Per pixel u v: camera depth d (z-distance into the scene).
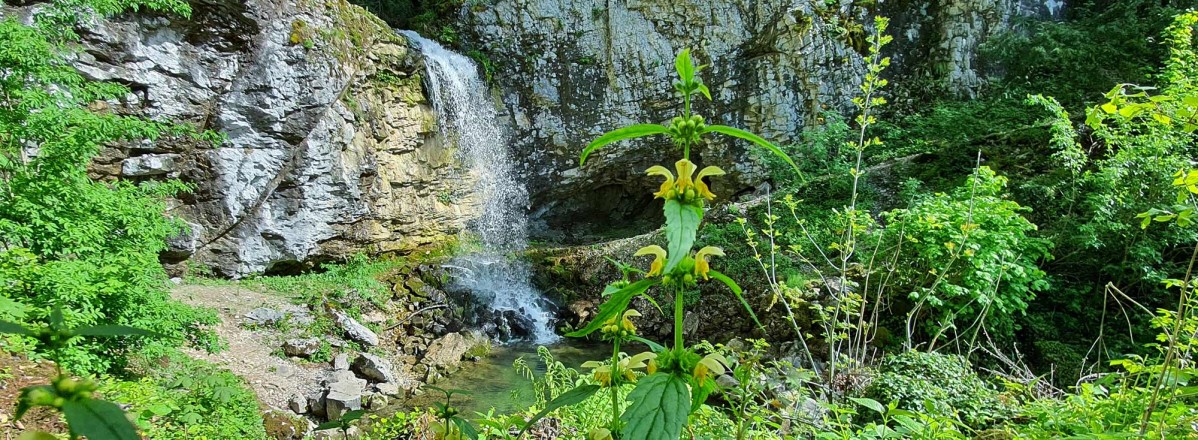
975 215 5.39
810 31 11.86
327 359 6.98
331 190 9.36
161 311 4.82
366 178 9.88
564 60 12.30
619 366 1.33
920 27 12.72
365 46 9.66
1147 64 10.20
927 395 3.16
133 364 4.83
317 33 8.86
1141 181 5.79
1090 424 2.04
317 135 9.02
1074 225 6.27
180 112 7.81
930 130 11.25
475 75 12.01
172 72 7.67
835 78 12.11
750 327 7.49
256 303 7.82
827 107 12.09
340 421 1.31
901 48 12.66
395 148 10.29
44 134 4.79
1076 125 8.63
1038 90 11.04
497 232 12.42
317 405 5.91
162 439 3.39
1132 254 5.81
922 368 3.71
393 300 8.96
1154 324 2.23
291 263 9.31
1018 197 7.46
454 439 1.36
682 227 1.02
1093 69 10.48
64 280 4.02
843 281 3.81
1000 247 5.20
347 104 9.43
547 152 12.70
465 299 9.29
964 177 8.63
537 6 12.09
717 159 12.50
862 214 5.42
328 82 8.98
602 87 12.39
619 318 1.36
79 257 4.67
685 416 0.98
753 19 12.04
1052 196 6.85
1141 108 2.01
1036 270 5.41
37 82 5.32
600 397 2.88
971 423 2.96
